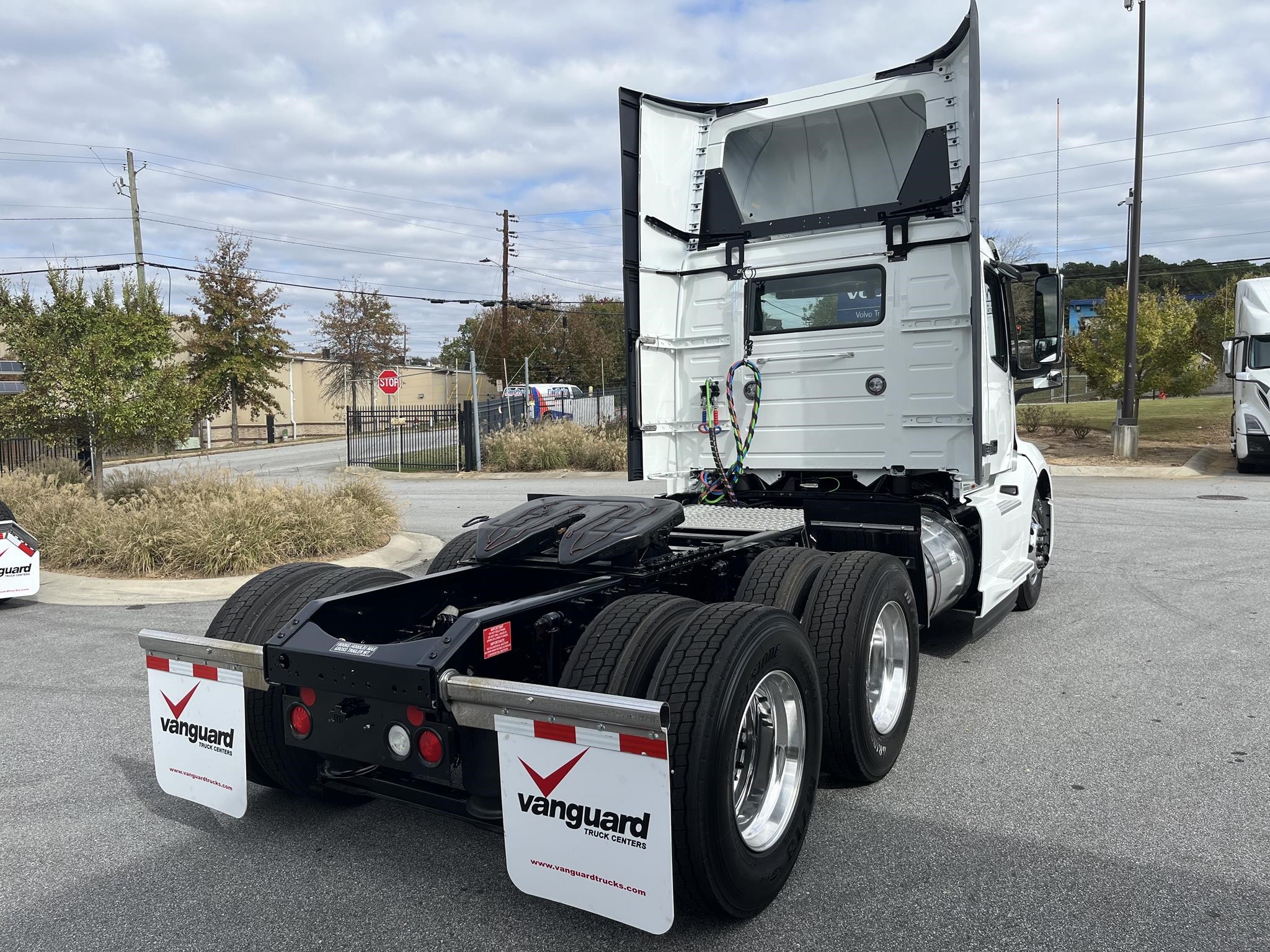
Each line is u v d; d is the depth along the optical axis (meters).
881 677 4.25
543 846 2.69
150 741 4.78
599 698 2.55
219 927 2.99
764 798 3.19
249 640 3.71
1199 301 27.86
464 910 3.09
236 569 9.73
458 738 2.95
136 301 13.74
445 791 3.21
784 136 6.40
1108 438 23.38
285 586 3.91
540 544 3.92
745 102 6.32
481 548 3.92
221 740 3.37
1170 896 3.05
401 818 3.86
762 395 6.13
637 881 2.54
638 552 3.85
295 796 4.08
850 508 5.10
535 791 2.69
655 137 6.25
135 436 13.38
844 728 3.80
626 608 3.25
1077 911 2.97
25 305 13.00
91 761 4.51
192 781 3.46
